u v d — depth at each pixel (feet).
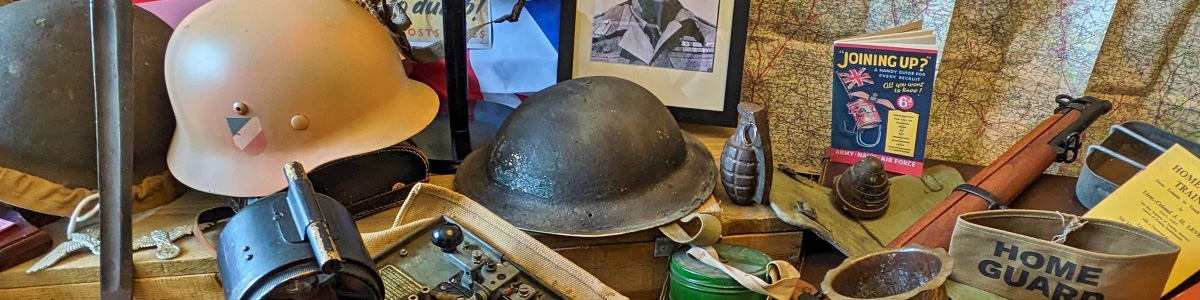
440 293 2.18
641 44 3.56
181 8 3.19
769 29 3.77
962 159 3.93
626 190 2.75
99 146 2.11
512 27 3.61
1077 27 3.54
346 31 2.67
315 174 2.67
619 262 2.93
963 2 3.58
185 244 2.63
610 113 2.74
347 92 2.66
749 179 2.86
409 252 2.39
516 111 2.94
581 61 3.62
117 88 2.03
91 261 2.52
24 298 2.52
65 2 2.52
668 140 2.88
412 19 3.65
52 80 2.48
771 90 3.87
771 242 3.02
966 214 2.48
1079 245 2.50
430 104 2.98
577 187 2.71
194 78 2.55
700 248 2.70
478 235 2.48
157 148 2.82
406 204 2.68
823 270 3.05
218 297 2.67
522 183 2.77
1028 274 2.39
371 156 2.80
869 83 3.19
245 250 1.82
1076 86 3.67
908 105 3.17
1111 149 3.36
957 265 2.53
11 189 2.48
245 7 2.59
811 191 3.17
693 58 3.55
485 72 3.74
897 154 3.31
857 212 3.00
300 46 2.56
